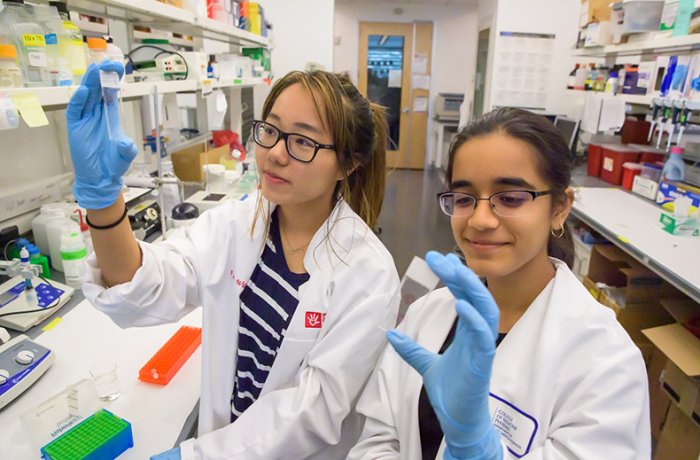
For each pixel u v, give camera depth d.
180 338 1.28
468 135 0.81
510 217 0.77
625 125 3.51
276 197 0.99
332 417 0.97
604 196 2.88
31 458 0.90
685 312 2.01
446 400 0.63
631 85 2.93
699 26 2.31
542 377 0.75
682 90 2.42
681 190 2.46
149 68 2.07
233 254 1.12
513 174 0.76
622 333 0.77
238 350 1.10
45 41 1.25
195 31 2.86
